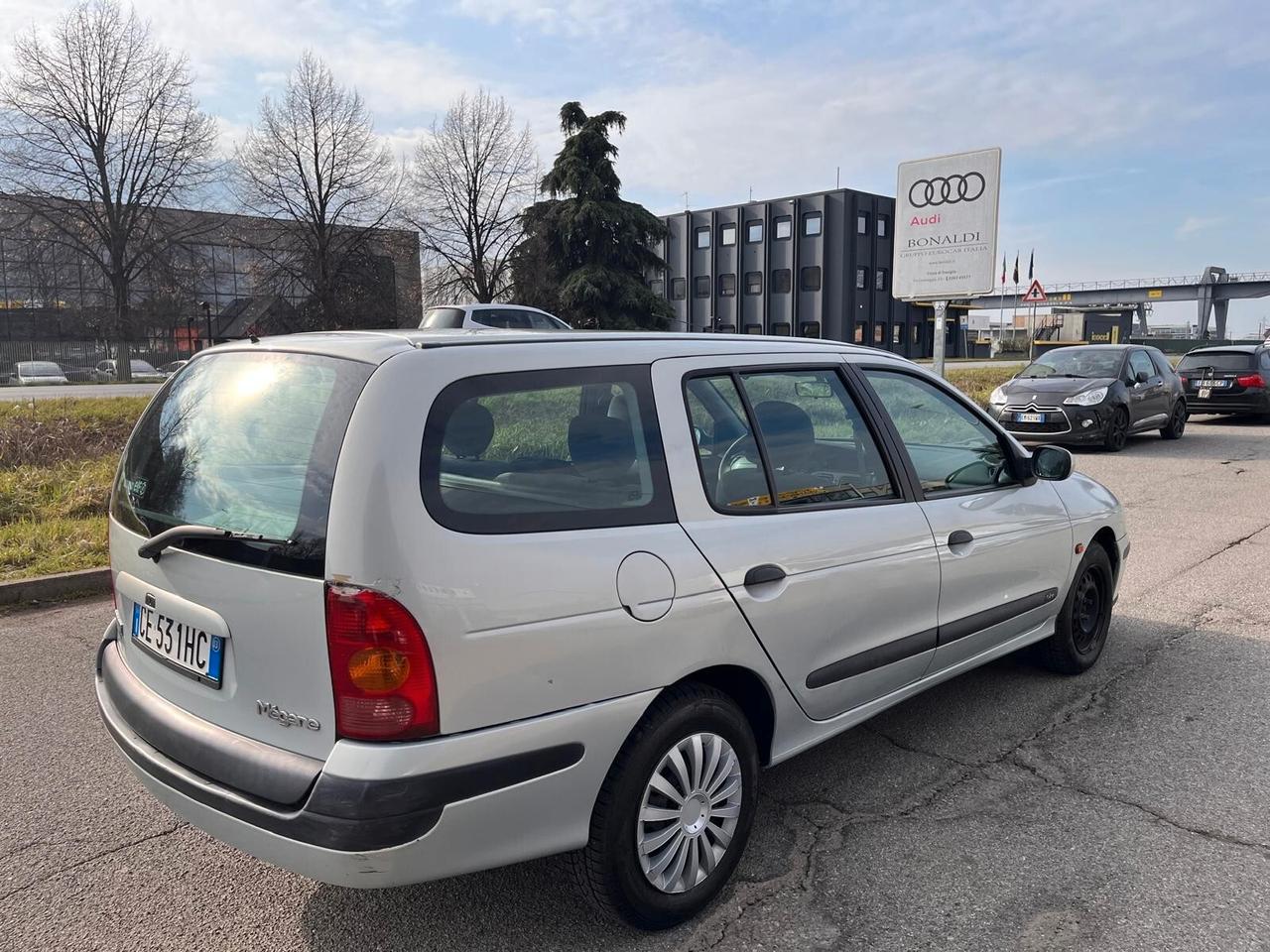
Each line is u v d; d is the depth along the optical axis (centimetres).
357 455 221
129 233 4169
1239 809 332
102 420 1410
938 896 281
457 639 220
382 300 4519
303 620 221
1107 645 513
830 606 307
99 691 295
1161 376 1489
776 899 281
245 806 226
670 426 277
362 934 268
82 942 265
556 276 3966
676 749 262
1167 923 266
